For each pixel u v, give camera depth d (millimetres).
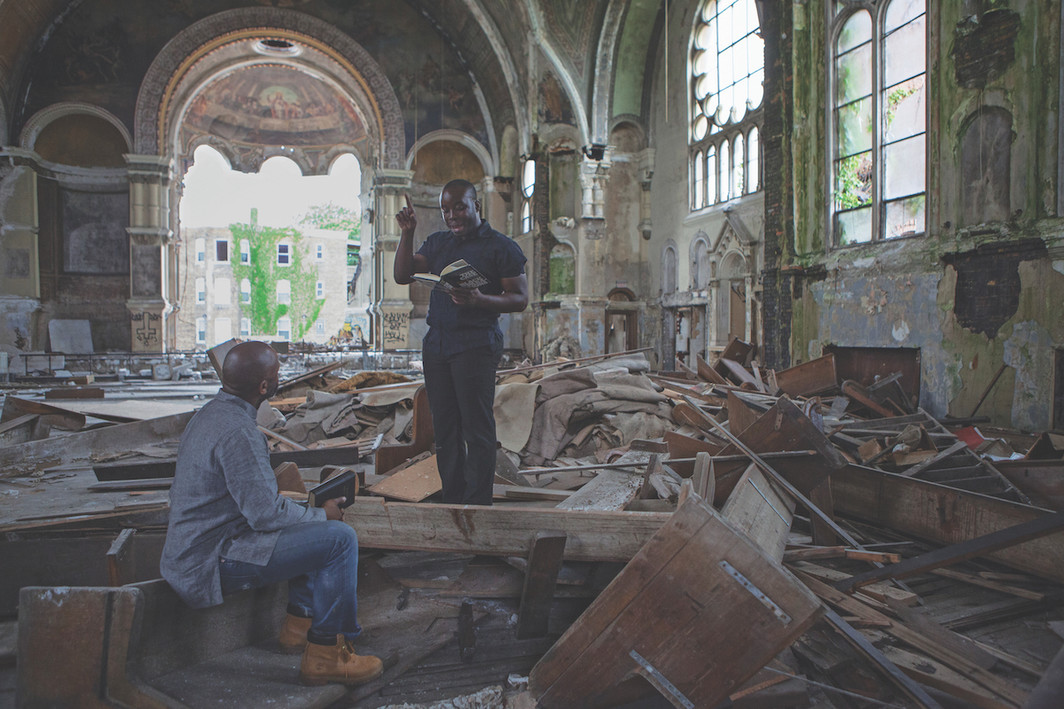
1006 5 7859
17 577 3244
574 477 5352
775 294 11414
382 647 2889
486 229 3570
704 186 17344
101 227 24125
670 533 2229
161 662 2430
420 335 26797
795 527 4344
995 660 2697
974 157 8320
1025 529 2777
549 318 20984
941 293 8750
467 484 3582
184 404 8445
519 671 2773
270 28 24203
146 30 23500
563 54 19406
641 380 7254
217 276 44812
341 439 6613
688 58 17906
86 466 5617
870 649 2736
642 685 2537
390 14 25344
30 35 21984
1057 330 7379
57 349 23047
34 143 22969
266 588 2895
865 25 10172
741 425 4492
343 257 47594
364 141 32625
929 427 6734
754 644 2141
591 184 19766
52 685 2135
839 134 10734
